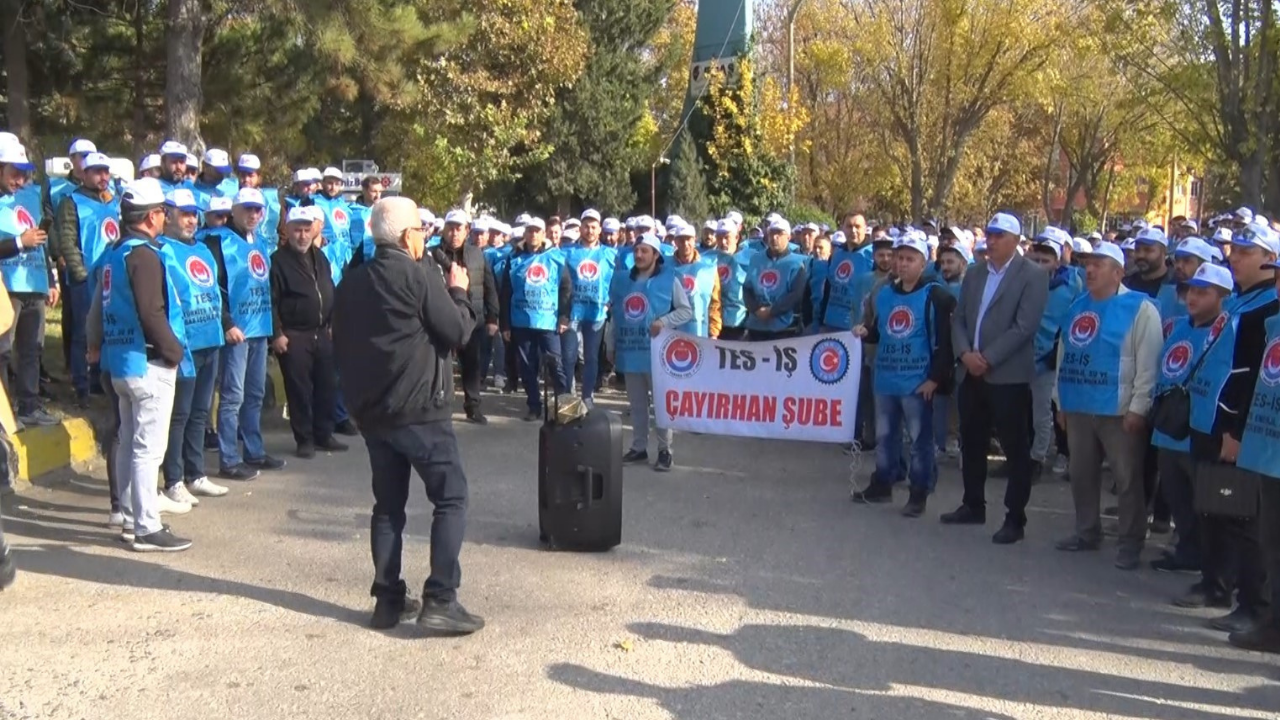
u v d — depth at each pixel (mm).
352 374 5445
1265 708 4961
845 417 9125
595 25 36281
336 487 8641
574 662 5277
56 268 9945
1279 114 21281
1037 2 32781
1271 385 5215
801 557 7109
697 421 9484
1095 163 51219
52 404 9430
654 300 9664
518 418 12062
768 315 11148
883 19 33969
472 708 4758
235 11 18484
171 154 10016
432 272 5480
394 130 27047
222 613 5832
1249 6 20969
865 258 11117
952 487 9289
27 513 7586
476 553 7035
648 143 38875
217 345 8023
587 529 7031
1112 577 6863
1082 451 7289
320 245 10336
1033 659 5473
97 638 5441
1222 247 11312
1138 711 4902
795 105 32375
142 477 6801
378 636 5566
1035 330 7465
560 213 37000
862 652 5492
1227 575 6277
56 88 19359
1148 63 25141
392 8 18328
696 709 4793
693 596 6289
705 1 28000
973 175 46906
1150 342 6781
